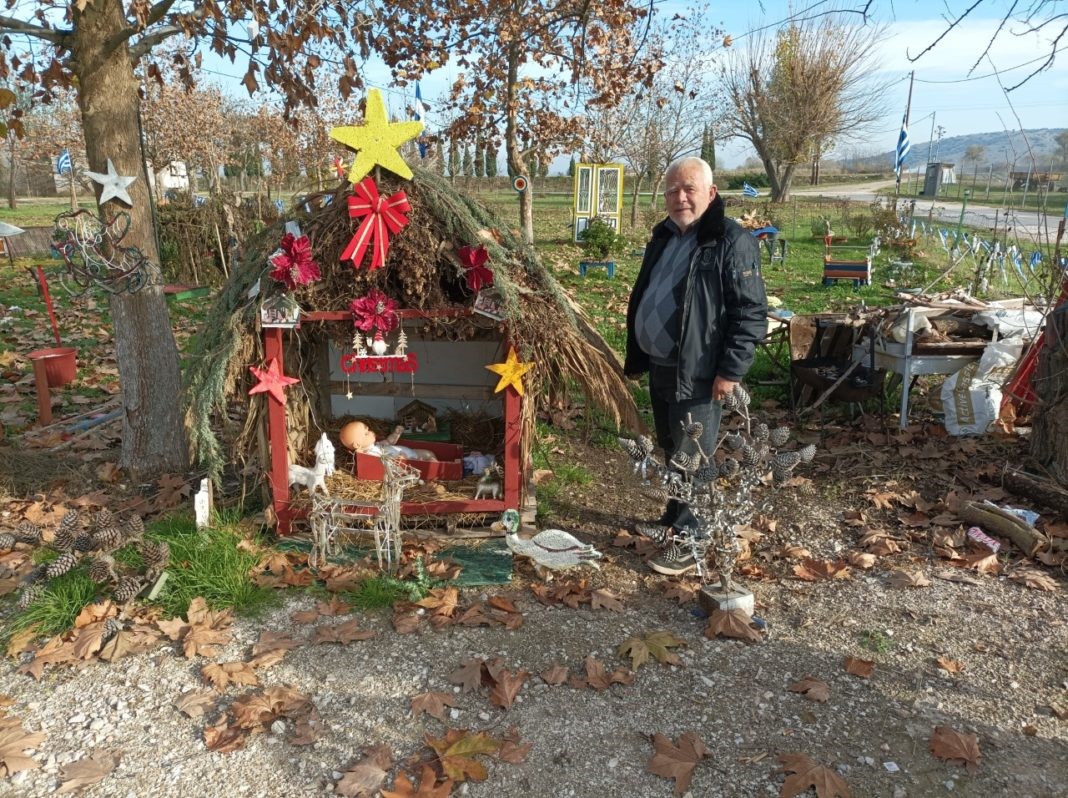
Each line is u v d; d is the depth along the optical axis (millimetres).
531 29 10602
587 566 3963
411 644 3248
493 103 12297
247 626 3383
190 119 21219
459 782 2508
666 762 2564
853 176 62062
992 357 5605
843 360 6297
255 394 4031
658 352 3779
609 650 3234
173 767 2584
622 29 10102
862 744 2680
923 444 5684
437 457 4547
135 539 3506
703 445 3801
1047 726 2781
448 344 4852
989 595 3701
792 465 3314
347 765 2592
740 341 3492
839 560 4105
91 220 4410
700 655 3209
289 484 4070
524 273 3918
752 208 28875
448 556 3955
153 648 3238
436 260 3723
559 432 6047
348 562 3869
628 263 15406
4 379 7137
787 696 2941
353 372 4449
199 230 13125
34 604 3410
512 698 2893
